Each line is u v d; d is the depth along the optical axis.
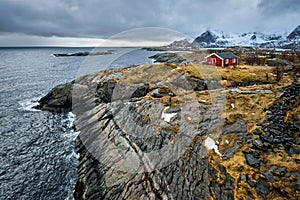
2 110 32.00
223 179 9.16
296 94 14.49
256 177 8.77
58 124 26.55
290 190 8.01
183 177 10.40
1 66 87.62
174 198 9.93
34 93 42.78
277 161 9.38
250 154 10.07
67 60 107.00
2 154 19.75
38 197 14.52
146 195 10.87
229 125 12.52
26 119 28.44
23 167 17.70
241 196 8.27
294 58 37.81
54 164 17.95
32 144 21.61
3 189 15.28
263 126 11.81
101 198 12.36
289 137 10.73
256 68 28.83
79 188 14.28
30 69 77.06
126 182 12.14
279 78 22.16
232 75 23.39
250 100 15.21
